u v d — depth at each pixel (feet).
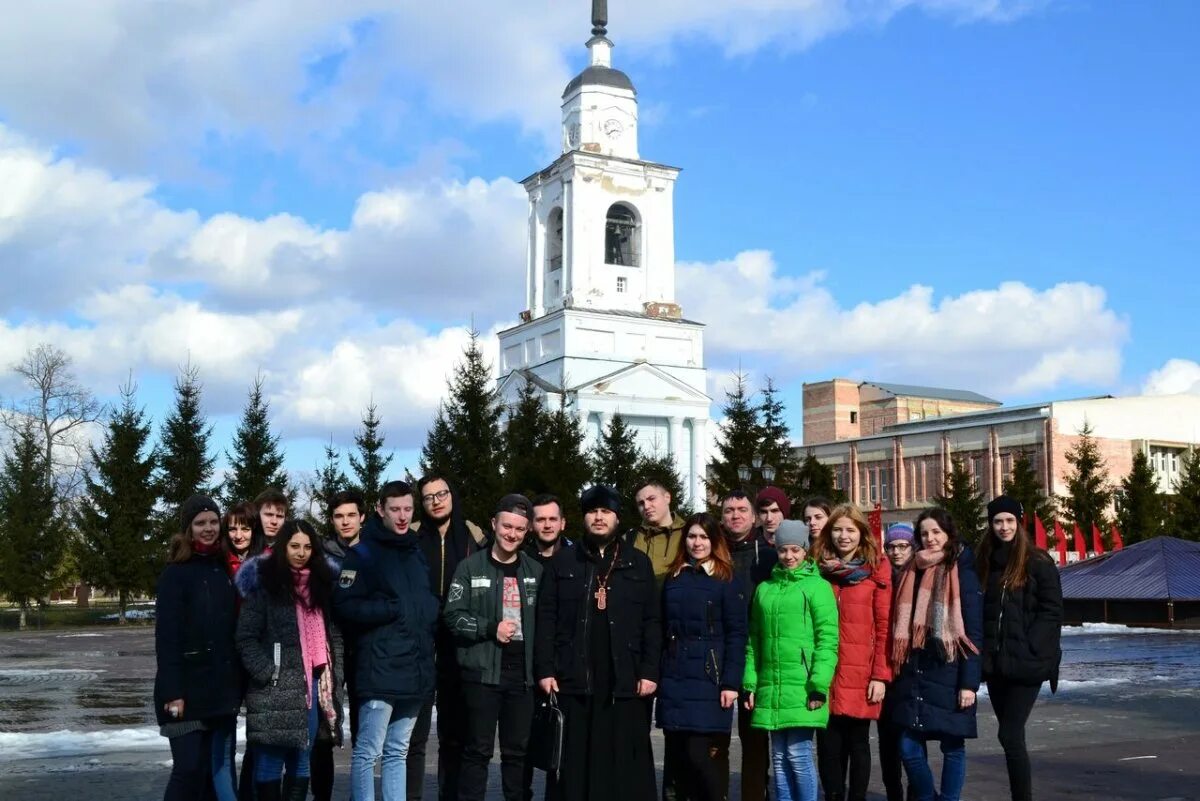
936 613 29.01
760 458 146.00
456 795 30.48
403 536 29.17
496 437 139.85
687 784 29.35
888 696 30.01
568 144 233.55
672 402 220.02
